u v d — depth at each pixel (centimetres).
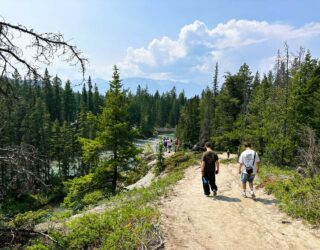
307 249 739
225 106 5181
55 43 723
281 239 799
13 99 746
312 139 1872
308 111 2934
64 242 820
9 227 830
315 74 2997
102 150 2459
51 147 5747
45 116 5981
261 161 2977
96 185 2444
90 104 11275
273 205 1105
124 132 2434
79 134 6469
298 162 2628
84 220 983
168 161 4016
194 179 1847
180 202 1161
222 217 973
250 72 5247
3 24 670
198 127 8088
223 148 5422
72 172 6688
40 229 949
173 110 16775
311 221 907
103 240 816
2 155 702
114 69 2467
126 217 959
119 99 2469
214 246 753
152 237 789
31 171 719
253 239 799
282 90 3102
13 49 698
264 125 3083
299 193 1121
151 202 1178
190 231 848
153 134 13888
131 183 4172
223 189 1426
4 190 708
